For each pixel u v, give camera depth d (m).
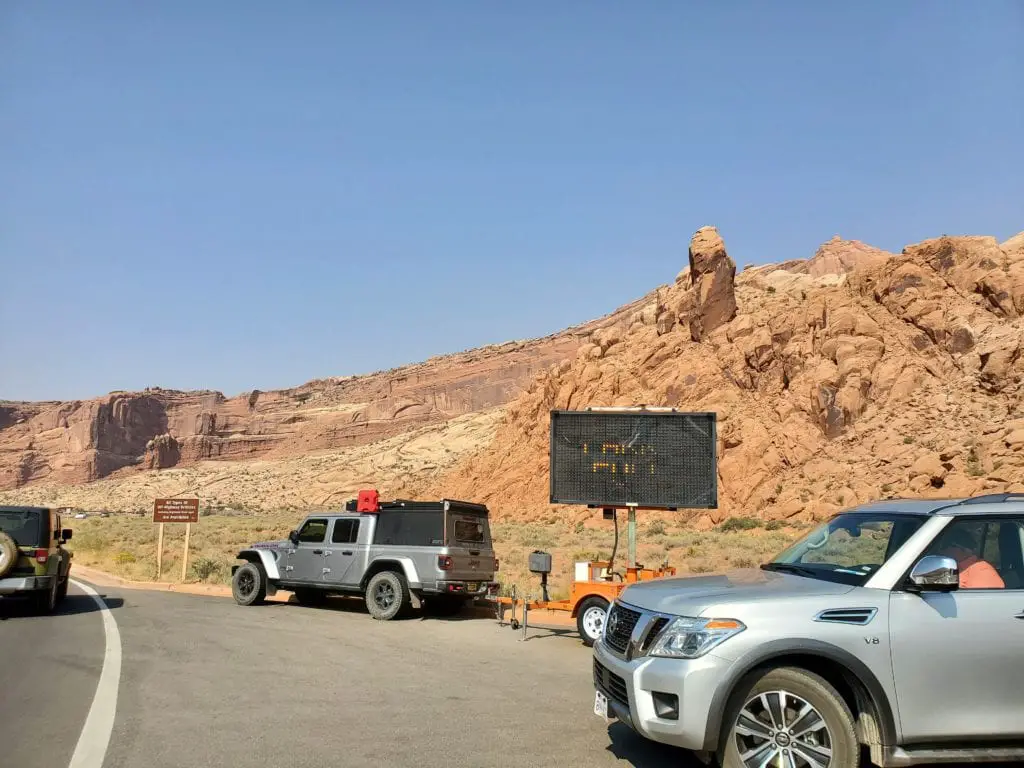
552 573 23.50
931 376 47.69
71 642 11.98
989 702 5.34
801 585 5.82
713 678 5.31
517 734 6.92
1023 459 37.03
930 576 5.30
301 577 16.42
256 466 173.12
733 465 47.09
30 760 6.16
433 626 14.27
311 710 7.77
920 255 53.62
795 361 51.19
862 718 5.41
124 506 147.62
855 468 43.78
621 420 12.77
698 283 58.09
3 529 14.78
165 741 6.66
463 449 127.94
